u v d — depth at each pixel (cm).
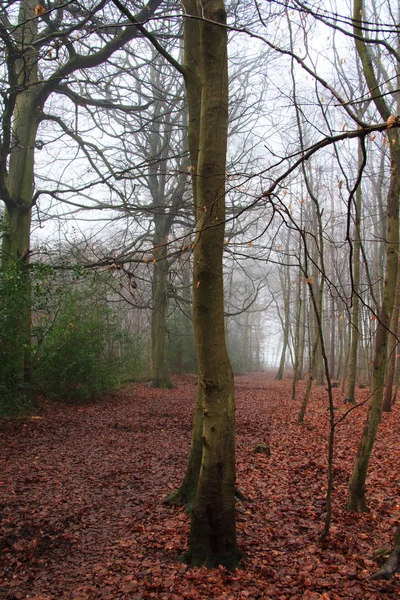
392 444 984
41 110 1416
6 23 1151
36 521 540
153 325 2314
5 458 804
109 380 1595
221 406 437
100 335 1603
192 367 3281
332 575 426
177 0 1251
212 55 450
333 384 2489
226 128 456
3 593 401
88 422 1206
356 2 622
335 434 1140
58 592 403
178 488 666
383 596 384
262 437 1111
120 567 446
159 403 1683
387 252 606
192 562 441
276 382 3147
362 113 911
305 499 648
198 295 436
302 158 319
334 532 527
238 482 728
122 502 627
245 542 502
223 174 445
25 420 1138
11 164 1366
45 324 1380
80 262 1345
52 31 1184
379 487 701
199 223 442
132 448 946
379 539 512
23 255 1302
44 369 1386
